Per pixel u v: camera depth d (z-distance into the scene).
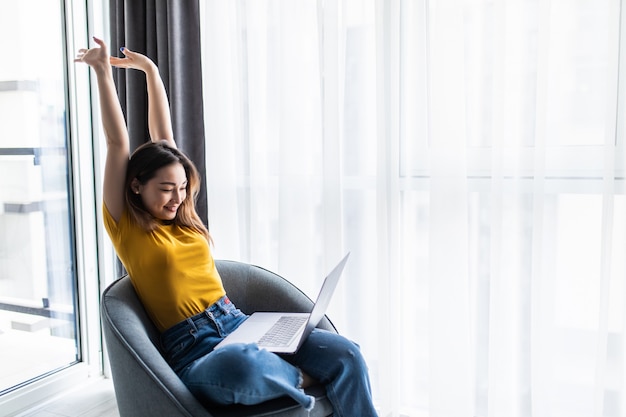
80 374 2.74
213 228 2.52
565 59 1.95
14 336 2.48
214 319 1.82
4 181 2.40
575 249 2.00
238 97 2.46
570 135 1.96
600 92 1.92
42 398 2.52
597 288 1.98
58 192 2.69
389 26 2.13
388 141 2.16
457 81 2.03
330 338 1.74
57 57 2.65
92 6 2.73
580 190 1.97
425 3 2.11
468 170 2.12
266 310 2.07
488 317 2.13
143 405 1.52
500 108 1.96
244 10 2.40
